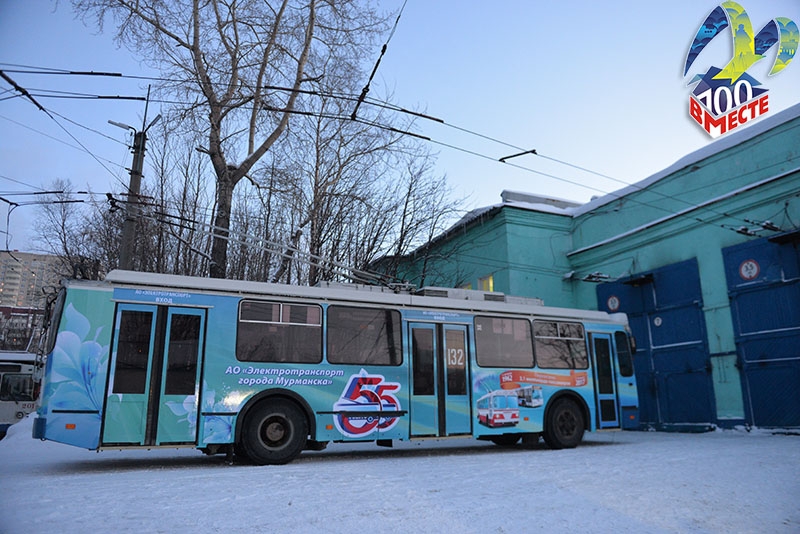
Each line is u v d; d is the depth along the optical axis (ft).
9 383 68.23
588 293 72.08
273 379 31.71
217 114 56.18
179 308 30.55
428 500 20.22
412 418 35.09
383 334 35.53
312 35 59.72
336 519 17.38
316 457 35.94
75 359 28.02
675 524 17.16
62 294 29.25
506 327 40.19
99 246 69.36
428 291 39.19
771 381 51.13
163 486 22.93
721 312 56.08
